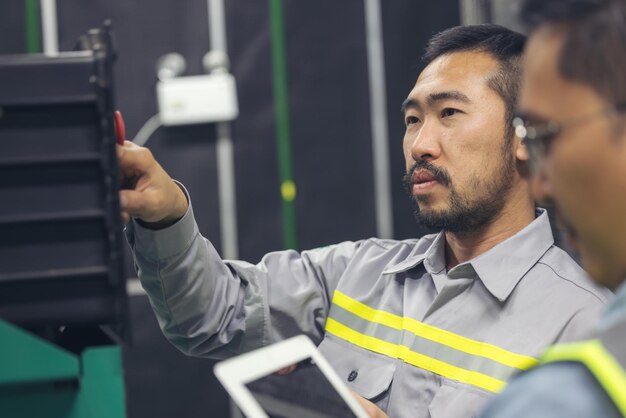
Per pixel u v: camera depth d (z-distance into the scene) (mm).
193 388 4043
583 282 1899
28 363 1298
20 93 1324
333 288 2191
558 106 1001
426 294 2029
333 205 4156
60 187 1335
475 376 1862
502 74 1963
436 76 1985
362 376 2004
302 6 4145
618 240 989
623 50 969
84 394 1394
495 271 1923
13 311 1321
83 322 1337
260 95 4129
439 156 1948
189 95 4020
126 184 1774
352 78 4168
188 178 4094
